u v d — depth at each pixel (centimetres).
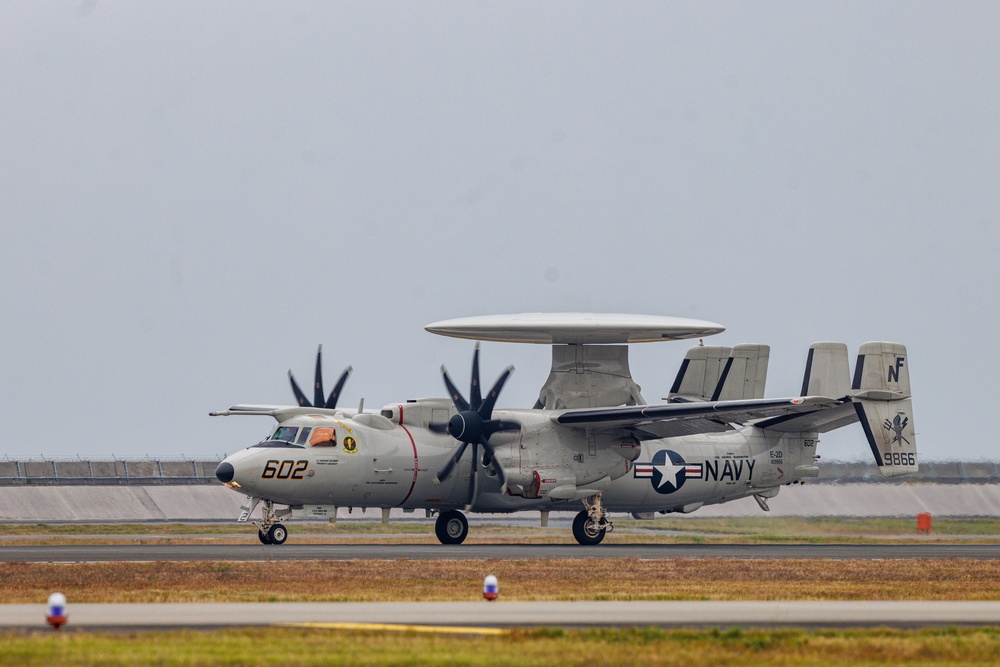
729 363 15912
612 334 14162
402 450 13800
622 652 5494
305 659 5153
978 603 7869
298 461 13238
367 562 10450
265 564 10081
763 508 16438
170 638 5672
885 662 5434
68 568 9538
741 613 7081
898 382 14950
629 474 15000
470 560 10869
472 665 5084
